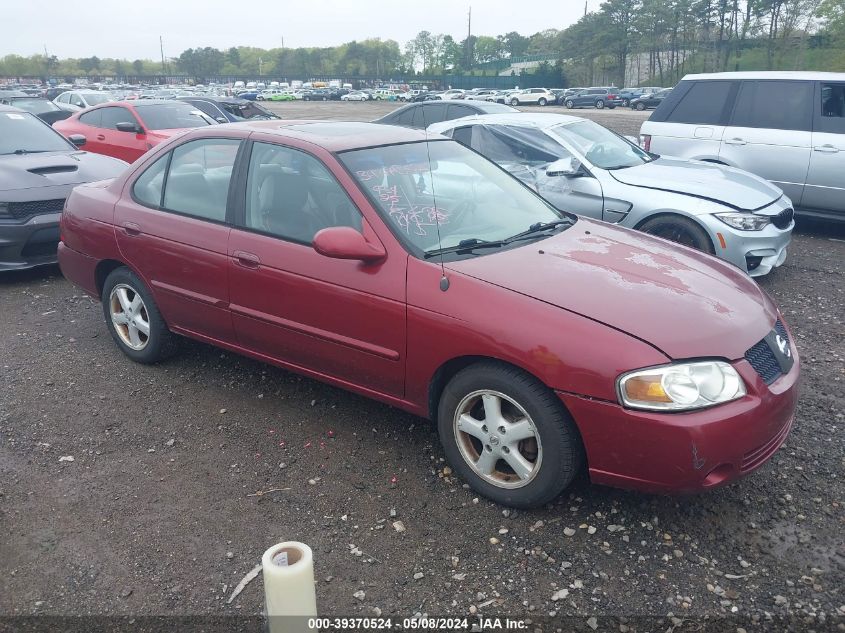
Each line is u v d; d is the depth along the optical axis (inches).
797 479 136.1
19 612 104.5
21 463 142.9
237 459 144.9
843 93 321.4
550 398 118.0
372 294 134.8
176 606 105.9
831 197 323.9
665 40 3115.2
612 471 116.0
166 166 176.6
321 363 148.9
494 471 130.0
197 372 185.3
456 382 128.0
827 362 191.3
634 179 262.8
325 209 145.9
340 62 5600.4
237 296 157.5
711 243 246.1
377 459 144.6
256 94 2856.8
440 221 144.6
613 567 113.3
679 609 104.7
